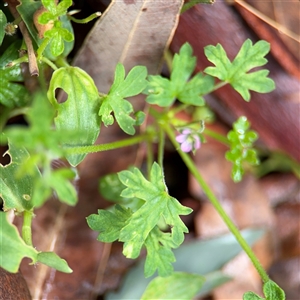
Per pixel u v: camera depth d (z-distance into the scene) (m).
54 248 0.41
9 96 0.37
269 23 0.40
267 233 0.46
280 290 0.36
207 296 0.45
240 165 0.39
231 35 0.40
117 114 0.36
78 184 0.41
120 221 0.36
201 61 0.41
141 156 0.42
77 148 0.36
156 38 0.38
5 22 0.36
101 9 0.38
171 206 0.36
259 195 0.46
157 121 0.40
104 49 0.38
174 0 0.37
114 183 0.41
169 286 0.40
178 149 0.40
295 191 0.47
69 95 0.36
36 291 0.40
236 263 0.45
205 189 0.39
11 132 0.31
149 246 0.36
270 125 0.43
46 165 0.31
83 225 0.41
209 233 0.45
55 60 0.37
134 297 0.42
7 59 0.37
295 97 0.42
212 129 0.45
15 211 0.36
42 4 0.36
